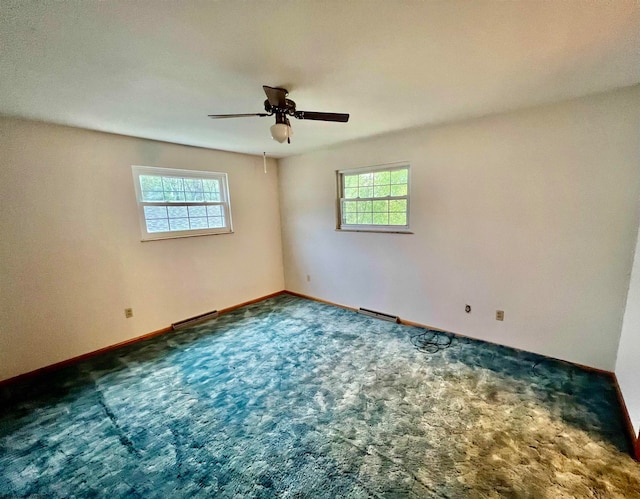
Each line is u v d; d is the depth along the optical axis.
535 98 2.23
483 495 1.41
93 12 1.14
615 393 2.12
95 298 3.00
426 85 1.96
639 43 1.46
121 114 2.39
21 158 2.50
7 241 2.48
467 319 3.08
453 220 3.02
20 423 2.00
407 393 2.21
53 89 1.86
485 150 2.72
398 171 3.44
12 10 1.10
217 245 4.05
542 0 1.14
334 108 2.41
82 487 1.52
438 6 1.17
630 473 1.50
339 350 2.93
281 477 1.54
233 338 3.29
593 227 2.30
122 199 3.13
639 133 2.06
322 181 4.15
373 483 1.49
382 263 3.70
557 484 1.45
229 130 2.93
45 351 2.71
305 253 4.61
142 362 2.81
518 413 1.96
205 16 1.20
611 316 2.30
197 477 1.56
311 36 1.37
